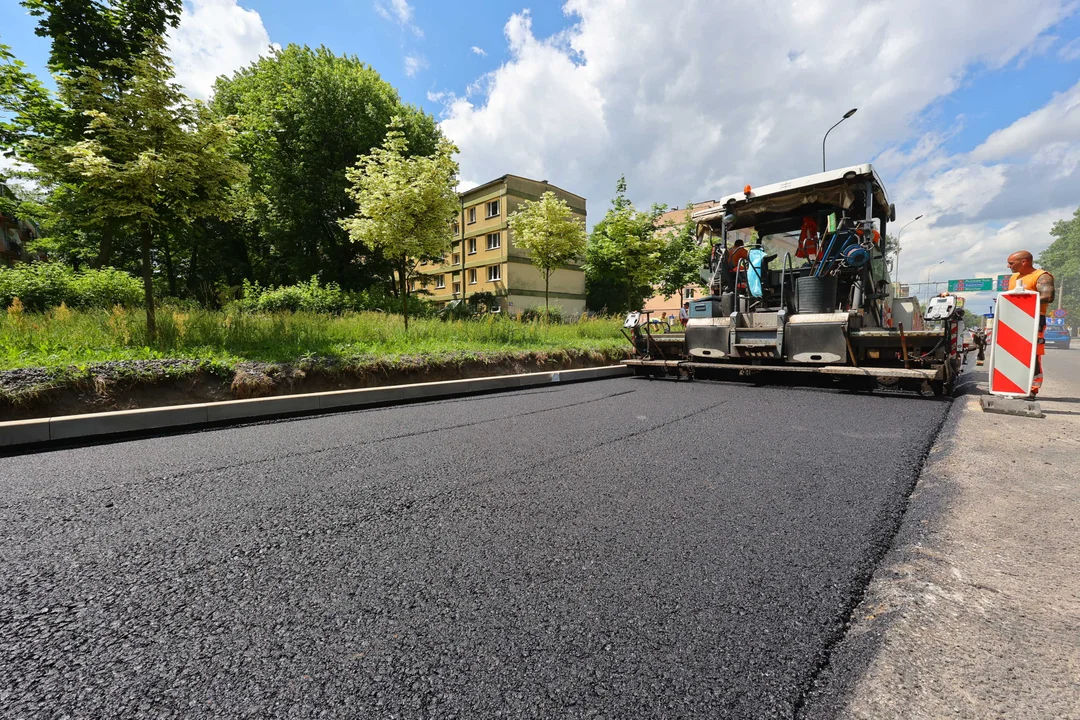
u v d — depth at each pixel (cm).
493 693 121
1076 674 118
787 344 671
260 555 199
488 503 253
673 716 111
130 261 2233
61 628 151
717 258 798
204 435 425
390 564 190
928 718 108
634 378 874
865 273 638
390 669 131
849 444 363
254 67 2292
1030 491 247
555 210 1828
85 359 518
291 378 584
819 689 119
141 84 633
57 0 1308
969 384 681
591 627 147
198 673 131
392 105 2281
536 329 1162
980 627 140
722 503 246
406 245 995
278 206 2056
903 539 200
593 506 246
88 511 248
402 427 450
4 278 991
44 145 599
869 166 605
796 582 169
